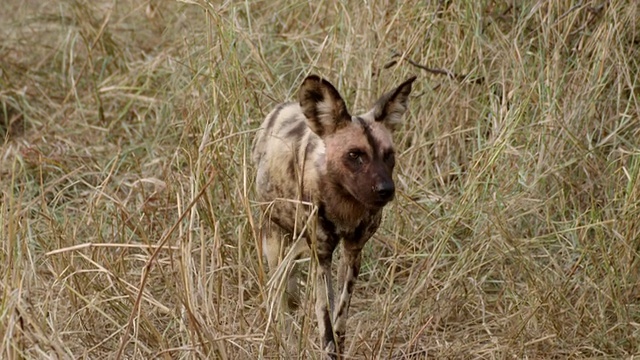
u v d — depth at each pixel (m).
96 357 14.41
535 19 20.05
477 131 18.70
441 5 20.36
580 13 19.95
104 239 16.98
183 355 13.53
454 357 14.95
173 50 23.12
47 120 22.86
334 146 13.70
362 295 17.02
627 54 19.44
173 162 19.27
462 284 16.20
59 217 18.14
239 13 22.20
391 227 17.83
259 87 19.36
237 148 17.03
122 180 19.00
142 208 17.61
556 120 17.91
